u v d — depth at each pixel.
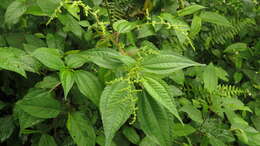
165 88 0.52
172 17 0.85
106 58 0.58
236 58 1.33
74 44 0.90
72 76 0.58
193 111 0.94
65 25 0.80
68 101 0.77
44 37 0.84
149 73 0.57
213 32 1.33
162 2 0.97
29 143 0.88
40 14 0.74
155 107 0.55
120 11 1.01
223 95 1.04
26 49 0.71
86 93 0.58
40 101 0.66
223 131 0.96
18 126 0.80
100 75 0.62
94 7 0.91
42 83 0.71
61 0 0.72
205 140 0.93
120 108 0.52
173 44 1.04
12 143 0.85
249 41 1.45
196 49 1.32
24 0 0.72
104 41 0.76
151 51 0.69
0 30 0.79
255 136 0.95
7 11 0.71
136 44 0.97
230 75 1.34
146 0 0.98
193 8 0.92
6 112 0.87
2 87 0.83
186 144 0.90
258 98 1.25
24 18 0.81
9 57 0.56
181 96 1.08
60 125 0.78
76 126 0.68
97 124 0.84
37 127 0.76
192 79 1.11
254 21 1.37
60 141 0.80
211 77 0.94
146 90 0.56
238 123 0.97
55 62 0.59
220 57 1.38
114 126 0.50
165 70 0.54
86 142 0.67
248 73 1.29
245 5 1.42
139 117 0.55
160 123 0.54
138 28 0.82
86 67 0.78
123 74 0.61
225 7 1.40
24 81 0.82
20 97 0.83
